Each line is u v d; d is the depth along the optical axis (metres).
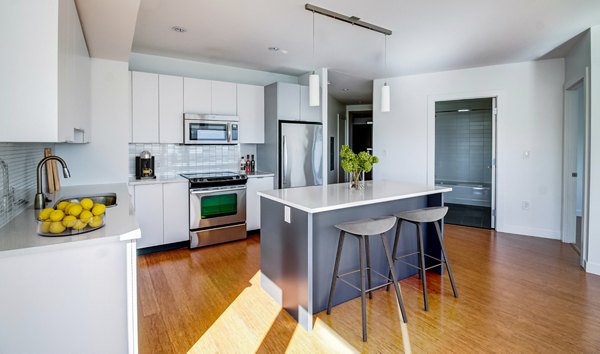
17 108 1.34
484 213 6.23
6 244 1.42
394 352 2.02
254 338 2.17
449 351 2.02
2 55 1.33
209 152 4.74
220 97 4.44
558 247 4.09
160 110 4.00
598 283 3.00
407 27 3.26
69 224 1.55
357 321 2.38
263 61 4.58
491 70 4.77
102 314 1.54
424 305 2.59
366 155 3.14
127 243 1.58
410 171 5.46
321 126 4.97
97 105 3.46
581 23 3.15
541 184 4.52
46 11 1.36
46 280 1.43
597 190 3.20
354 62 4.62
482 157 7.05
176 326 2.30
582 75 3.53
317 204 2.34
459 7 2.80
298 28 3.32
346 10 2.88
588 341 2.11
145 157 4.08
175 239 3.95
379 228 2.22
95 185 3.41
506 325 2.31
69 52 1.74
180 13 2.97
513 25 3.20
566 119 4.24
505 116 4.71
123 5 2.07
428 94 5.27
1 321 1.38
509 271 3.31
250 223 4.51
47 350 1.46
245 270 3.34
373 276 2.89
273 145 4.69
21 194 2.18
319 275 2.52
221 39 3.67
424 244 3.33
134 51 4.11
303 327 2.30
